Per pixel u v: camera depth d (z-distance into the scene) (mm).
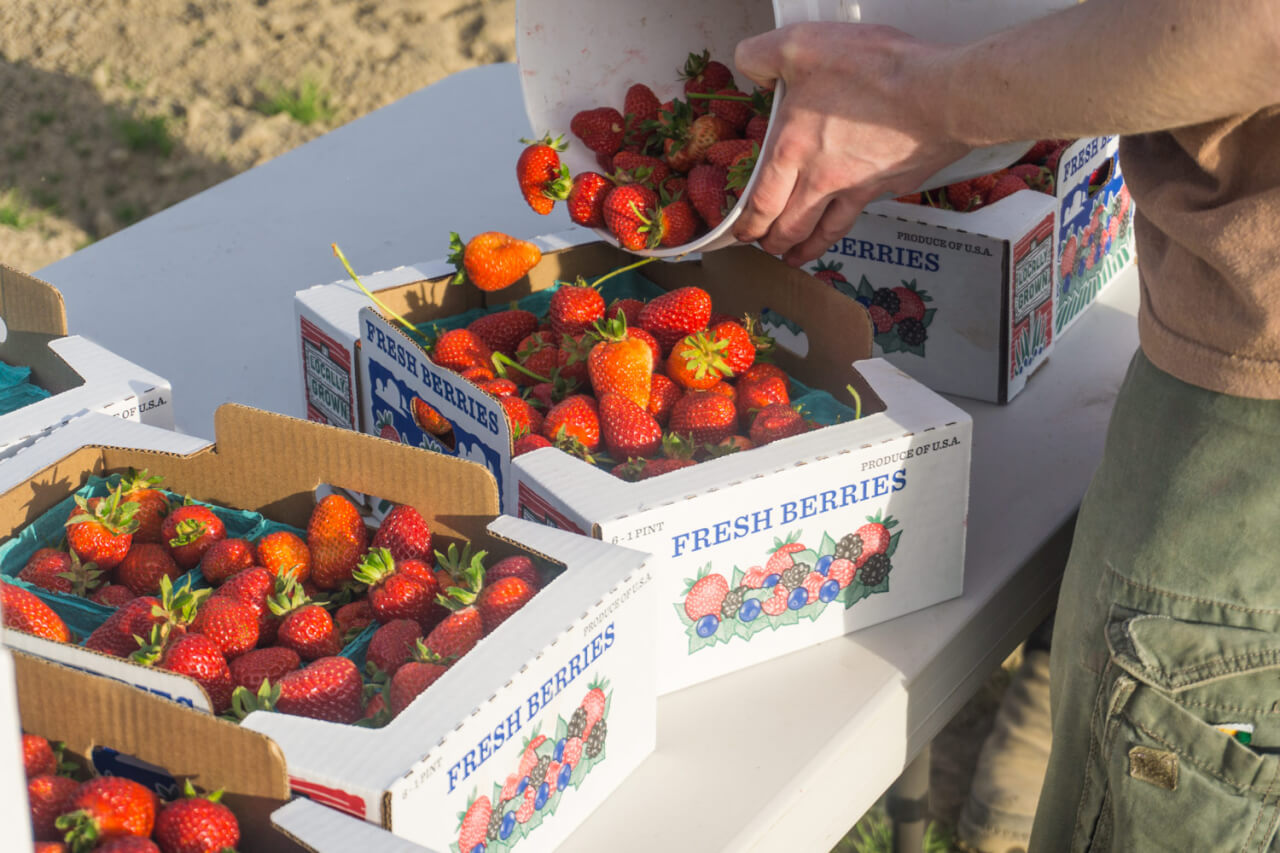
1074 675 1217
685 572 1221
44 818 874
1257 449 1048
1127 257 2229
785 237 1475
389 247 2408
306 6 5879
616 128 1735
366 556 1157
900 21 1389
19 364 1596
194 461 1316
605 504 1176
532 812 1035
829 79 1318
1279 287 982
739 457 1248
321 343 1606
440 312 1726
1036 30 1087
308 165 2779
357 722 1045
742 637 1294
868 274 1797
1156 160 1103
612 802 1141
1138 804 1155
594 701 1080
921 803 1929
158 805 893
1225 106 941
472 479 1158
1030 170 1854
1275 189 973
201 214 2576
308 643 1146
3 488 1236
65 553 1273
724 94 1692
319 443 1244
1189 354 1072
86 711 922
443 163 2760
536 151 1689
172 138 5035
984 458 1703
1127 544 1143
